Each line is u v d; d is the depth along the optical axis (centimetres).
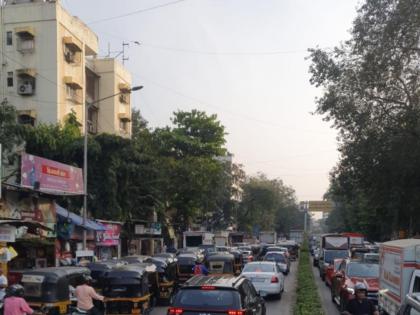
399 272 1225
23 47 4066
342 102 2747
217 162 6319
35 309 1300
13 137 3092
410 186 2997
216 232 7525
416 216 3469
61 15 4138
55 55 4038
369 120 2741
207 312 1013
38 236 2336
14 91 4044
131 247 4562
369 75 2572
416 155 2609
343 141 2955
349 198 3619
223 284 1068
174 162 5456
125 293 1595
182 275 2564
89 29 4700
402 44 2447
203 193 5625
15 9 4094
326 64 2766
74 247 3080
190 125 6656
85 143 2886
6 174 3177
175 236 6247
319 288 2856
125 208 4169
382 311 1430
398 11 2373
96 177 3859
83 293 1346
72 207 3534
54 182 2491
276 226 14425
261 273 2244
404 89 2631
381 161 2822
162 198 4969
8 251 1759
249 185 10325
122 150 4053
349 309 1054
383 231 6009
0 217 2111
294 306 1795
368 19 2553
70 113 4081
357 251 3456
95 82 5250
